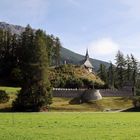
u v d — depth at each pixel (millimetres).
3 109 118062
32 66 120125
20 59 197000
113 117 77438
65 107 123750
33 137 37469
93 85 166000
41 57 121812
